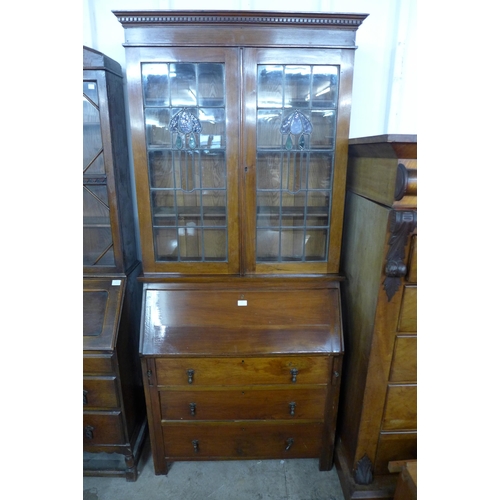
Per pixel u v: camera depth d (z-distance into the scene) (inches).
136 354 55.7
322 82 43.9
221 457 52.4
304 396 49.2
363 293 44.1
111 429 50.3
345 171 45.7
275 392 48.9
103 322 47.9
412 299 39.6
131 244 54.5
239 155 44.8
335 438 55.6
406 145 32.6
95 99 44.8
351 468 47.8
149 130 45.1
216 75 43.5
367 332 42.6
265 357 46.8
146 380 47.6
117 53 53.9
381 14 54.4
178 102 44.3
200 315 47.2
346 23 40.8
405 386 43.0
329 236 48.3
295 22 40.3
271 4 52.4
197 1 51.8
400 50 54.2
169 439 50.9
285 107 44.5
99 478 52.5
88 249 50.9
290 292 48.5
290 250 50.4
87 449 51.1
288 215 48.6
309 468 54.1
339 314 47.8
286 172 47.1
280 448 52.2
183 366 47.0
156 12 39.1
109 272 50.2
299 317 47.6
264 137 45.6
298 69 43.3
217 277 48.3
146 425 59.7
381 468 46.9
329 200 47.5
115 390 48.6
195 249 49.9
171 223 48.8
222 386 48.2
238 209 46.8
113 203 47.8
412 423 44.8
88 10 52.1
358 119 58.6
